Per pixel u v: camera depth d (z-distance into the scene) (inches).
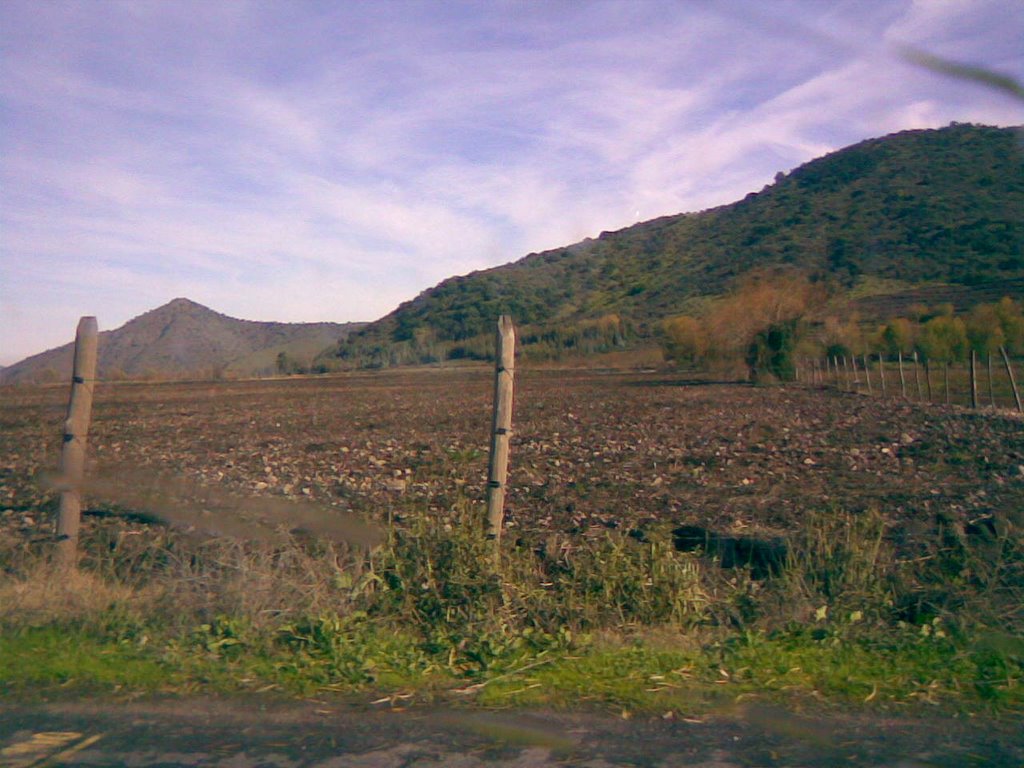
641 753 195.0
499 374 307.1
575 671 241.1
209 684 234.8
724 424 898.7
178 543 339.9
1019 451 647.8
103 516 421.7
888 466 590.6
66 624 270.2
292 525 336.8
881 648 252.7
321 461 650.2
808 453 662.5
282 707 221.3
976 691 228.1
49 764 190.2
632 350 2427.4
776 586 287.0
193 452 715.4
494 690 229.9
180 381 2135.8
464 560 283.6
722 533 366.9
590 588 284.0
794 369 1721.2
